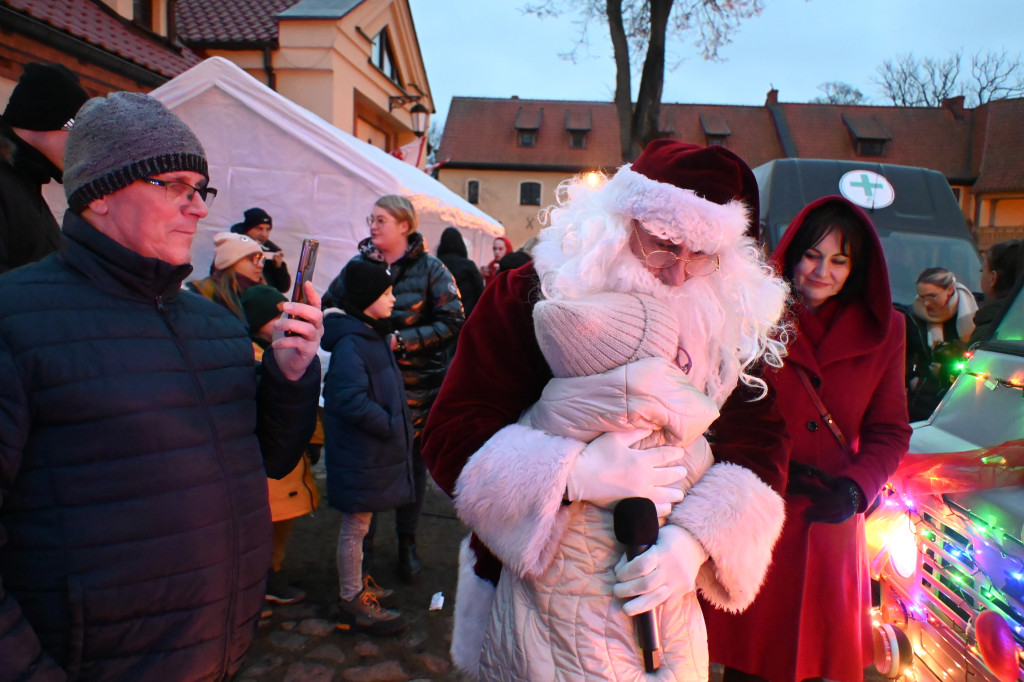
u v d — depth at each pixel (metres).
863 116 35.81
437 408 1.51
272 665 2.85
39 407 1.15
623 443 1.28
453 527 4.39
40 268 1.24
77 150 1.25
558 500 1.27
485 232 9.48
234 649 1.37
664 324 1.31
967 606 1.83
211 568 1.29
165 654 1.24
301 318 1.46
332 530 4.17
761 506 1.38
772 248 5.55
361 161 5.32
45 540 1.15
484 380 1.48
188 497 1.26
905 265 5.55
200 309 1.44
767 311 1.53
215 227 5.52
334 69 13.18
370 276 3.00
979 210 33.69
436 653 2.99
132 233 1.27
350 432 2.94
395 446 3.00
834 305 2.12
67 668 1.17
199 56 13.05
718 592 1.42
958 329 4.45
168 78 9.83
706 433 1.57
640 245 1.37
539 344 1.35
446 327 3.63
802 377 2.03
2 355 1.12
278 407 1.53
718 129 35.56
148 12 10.59
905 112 35.88
